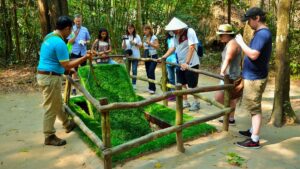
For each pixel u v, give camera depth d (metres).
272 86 7.13
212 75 4.55
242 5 9.98
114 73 5.32
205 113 5.38
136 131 4.50
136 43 6.77
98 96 4.91
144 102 3.56
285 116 4.68
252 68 3.81
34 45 9.87
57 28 3.99
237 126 4.70
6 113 5.55
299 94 6.44
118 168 3.50
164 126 4.78
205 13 11.54
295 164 3.55
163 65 5.60
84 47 6.76
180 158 3.75
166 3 11.61
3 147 4.18
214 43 11.34
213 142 4.15
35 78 7.96
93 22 10.66
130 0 10.95
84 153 3.95
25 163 3.77
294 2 7.74
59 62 3.98
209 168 3.51
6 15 9.53
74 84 4.44
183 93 3.79
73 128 4.64
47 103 4.08
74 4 10.61
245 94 3.92
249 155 3.79
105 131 3.32
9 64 9.43
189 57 5.10
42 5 8.26
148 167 3.54
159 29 11.60
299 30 7.78
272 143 4.09
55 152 4.02
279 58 4.57
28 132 4.66
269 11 8.93
